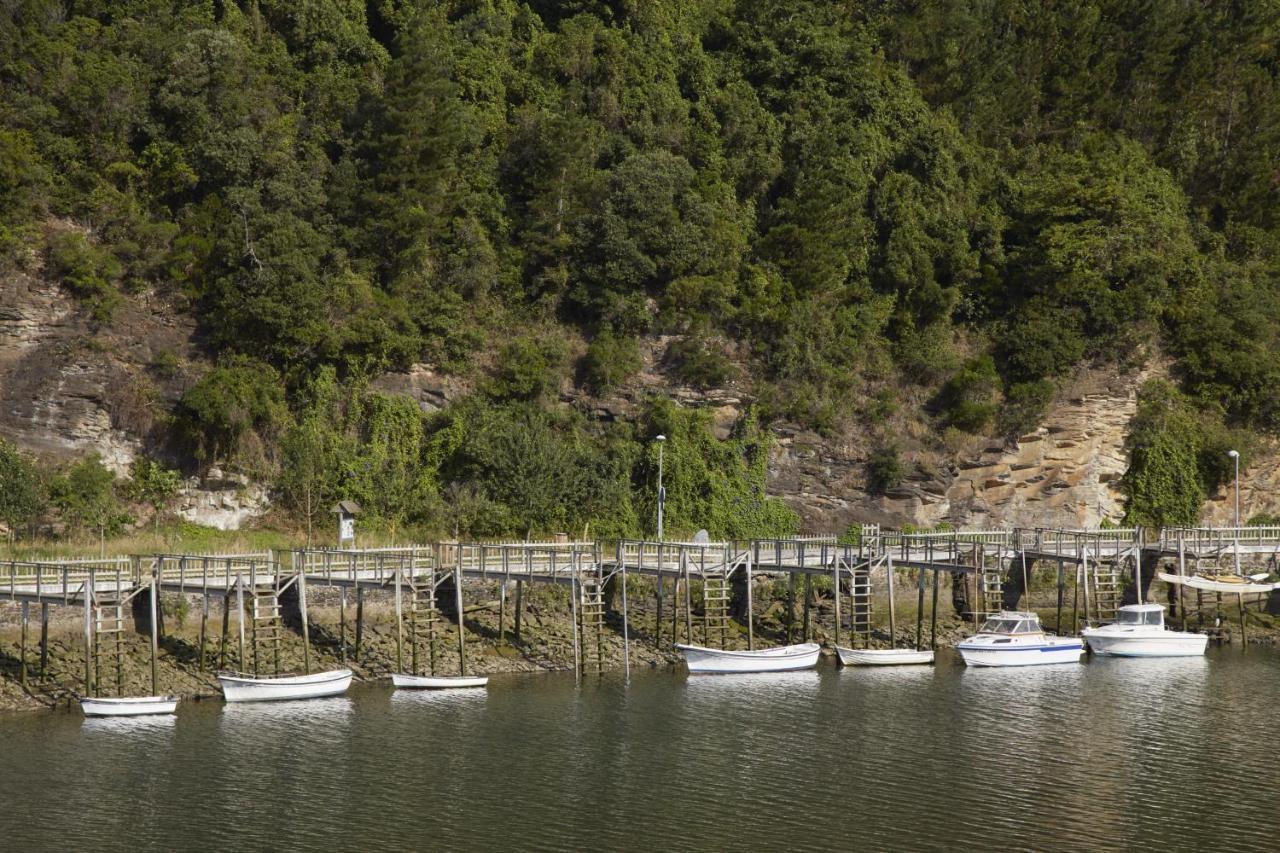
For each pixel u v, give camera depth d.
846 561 61.00
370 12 91.06
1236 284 95.62
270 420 71.25
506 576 57.03
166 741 43.75
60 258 70.19
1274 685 55.59
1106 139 103.62
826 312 86.25
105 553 60.41
